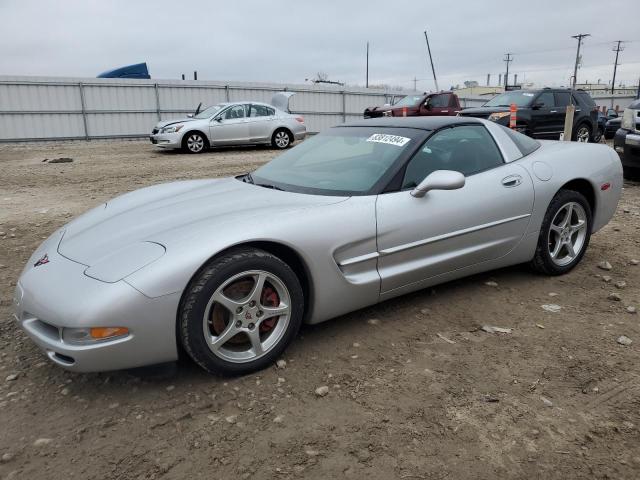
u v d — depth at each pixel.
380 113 19.55
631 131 8.27
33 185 9.13
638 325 3.29
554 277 4.11
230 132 15.41
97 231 2.96
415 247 3.24
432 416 2.41
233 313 2.64
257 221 2.76
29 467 2.11
